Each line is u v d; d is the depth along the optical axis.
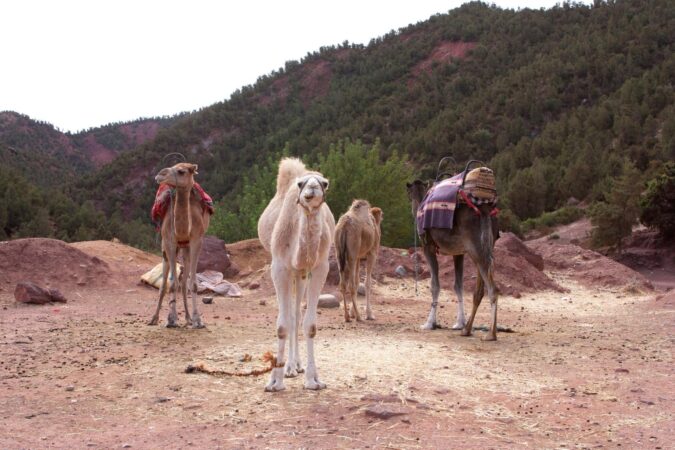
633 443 4.99
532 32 169.50
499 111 131.00
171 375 6.91
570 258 21.83
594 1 172.12
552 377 7.15
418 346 8.81
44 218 71.44
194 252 10.38
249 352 8.16
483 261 9.80
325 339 9.29
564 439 5.07
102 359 7.71
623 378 7.11
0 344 8.56
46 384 6.53
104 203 152.88
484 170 9.89
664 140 80.25
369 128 144.75
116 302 13.73
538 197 79.06
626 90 106.69
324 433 5.07
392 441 4.90
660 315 12.71
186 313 10.55
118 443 4.82
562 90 128.88
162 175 9.59
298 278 6.88
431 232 10.73
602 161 81.56
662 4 145.50
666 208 42.94
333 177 31.80
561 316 13.38
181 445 4.78
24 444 4.78
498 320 12.47
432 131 126.31
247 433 5.06
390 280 17.55
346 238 11.48
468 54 177.25
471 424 5.38
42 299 12.95
